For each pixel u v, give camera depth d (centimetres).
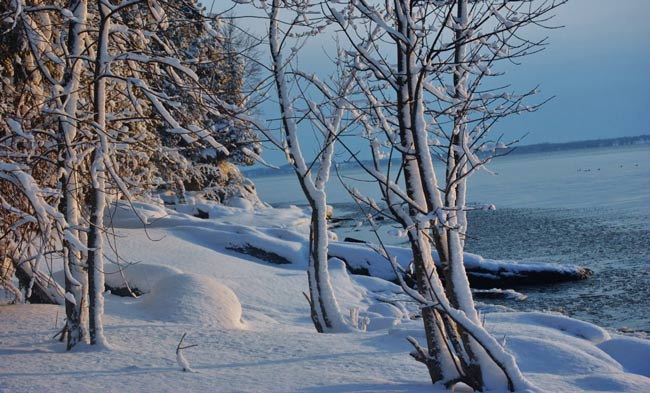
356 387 713
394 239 3959
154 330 1085
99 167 922
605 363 929
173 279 1402
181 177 1543
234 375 789
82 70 1101
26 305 1273
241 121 1083
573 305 2223
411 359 890
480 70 802
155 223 2862
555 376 812
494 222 5009
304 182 1266
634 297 2272
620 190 7238
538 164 19875
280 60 1166
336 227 4844
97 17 1195
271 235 2833
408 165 735
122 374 798
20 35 1003
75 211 949
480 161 721
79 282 948
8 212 1138
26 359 880
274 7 1152
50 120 989
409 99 712
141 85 908
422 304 674
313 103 1087
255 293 1961
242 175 4809
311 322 1659
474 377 673
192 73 941
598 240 3675
